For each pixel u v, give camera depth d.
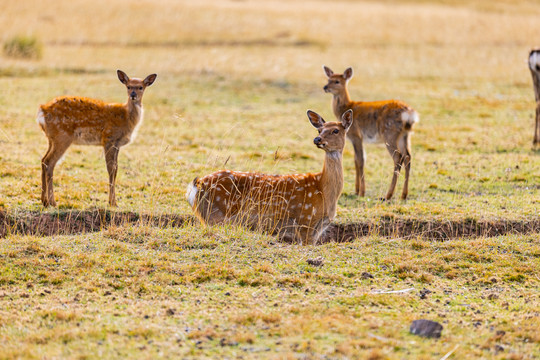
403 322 8.16
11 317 8.03
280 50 40.44
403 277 9.90
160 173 16.11
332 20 52.31
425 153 19.20
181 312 8.37
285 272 9.91
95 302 8.63
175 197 14.08
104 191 14.38
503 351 7.41
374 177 16.91
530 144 19.89
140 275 9.57
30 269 9.59
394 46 42.81
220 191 11.59
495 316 8.46
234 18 50.97
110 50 37.59
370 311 8.52
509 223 12.65
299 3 63.88
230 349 7.30
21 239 10.77
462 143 20.14
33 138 18.75
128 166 16.69
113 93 25.31
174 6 53.81
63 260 9.95
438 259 10.55
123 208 13.02
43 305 8.47
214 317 8.22
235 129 21.58
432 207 13.66
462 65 34.81
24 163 16.11
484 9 63.09
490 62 35.66
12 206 12.63
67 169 16.06
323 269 10.07
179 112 23.58
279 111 24.48
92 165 16.58
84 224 12.38
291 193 11.48
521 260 10.63
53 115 13.05
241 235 11.30
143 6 52.84
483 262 10.55
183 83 28.17
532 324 8.15
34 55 32.59
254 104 25.45
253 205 11.51
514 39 45.12
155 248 10.69
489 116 23.84
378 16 54.72
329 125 11.35
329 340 7.53
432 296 9.18
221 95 26.55
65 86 26.11
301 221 11.55
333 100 16.81
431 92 28.06
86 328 7.75
